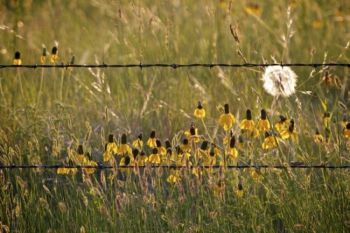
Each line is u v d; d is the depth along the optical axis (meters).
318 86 20.72
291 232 15.59
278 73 18.12
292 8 27.14
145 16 25.00
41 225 16.19
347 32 27.47
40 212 16.33
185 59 23.48
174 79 22.39
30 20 30.34
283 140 17.42
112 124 20.38
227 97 21.20
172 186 16.44
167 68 22.91
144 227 15.61
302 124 18.05
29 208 16.41
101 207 15.62
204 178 17.22
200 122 19.91
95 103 21.30
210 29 25.55
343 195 15.92
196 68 23.39
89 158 16.44
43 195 17.19
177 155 16.16
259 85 21.36
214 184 15.83
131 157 16.17
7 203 16.45
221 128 19.67
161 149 16.19
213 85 22.27
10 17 30.20
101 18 30.66
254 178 16.06
